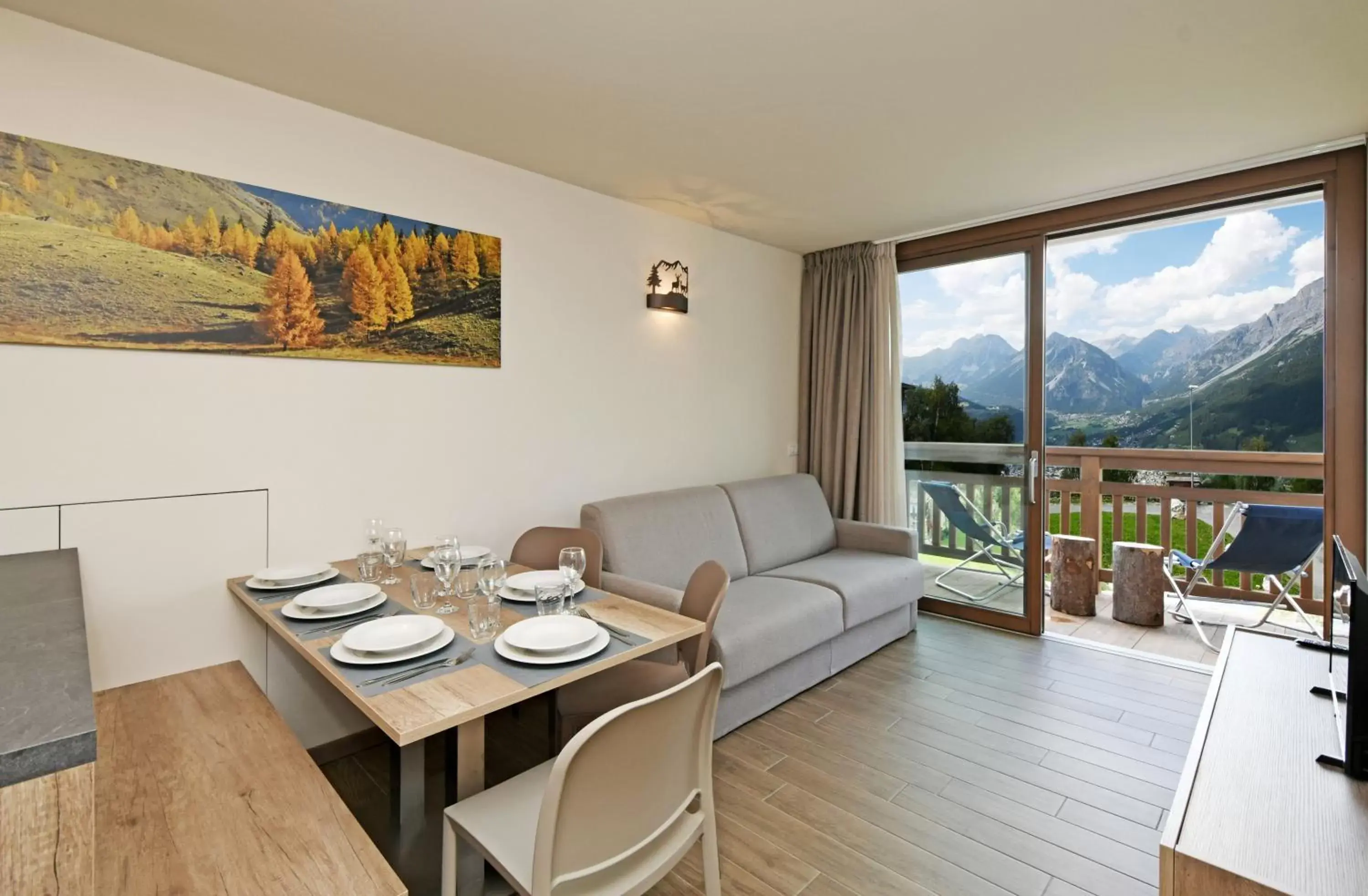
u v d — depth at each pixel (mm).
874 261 4230
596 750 1109
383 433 2568
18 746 635
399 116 2461
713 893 1495
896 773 2322
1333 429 2854
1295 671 1890
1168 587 4598
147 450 2051
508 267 2934
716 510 3486
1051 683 3119
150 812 1325
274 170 2270
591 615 1962
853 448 4297
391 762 1787
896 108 2410
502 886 1606
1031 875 1810
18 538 1844
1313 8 1782
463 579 2029
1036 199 3422
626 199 3408
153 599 2082
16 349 1832
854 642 3324
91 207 1928
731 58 2066
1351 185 2785
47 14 1812
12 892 637
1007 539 3910
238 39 1941
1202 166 2980
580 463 3264
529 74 2162
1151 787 2240
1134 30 1902
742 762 2398
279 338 2289
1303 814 1236
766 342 4352
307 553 2387
